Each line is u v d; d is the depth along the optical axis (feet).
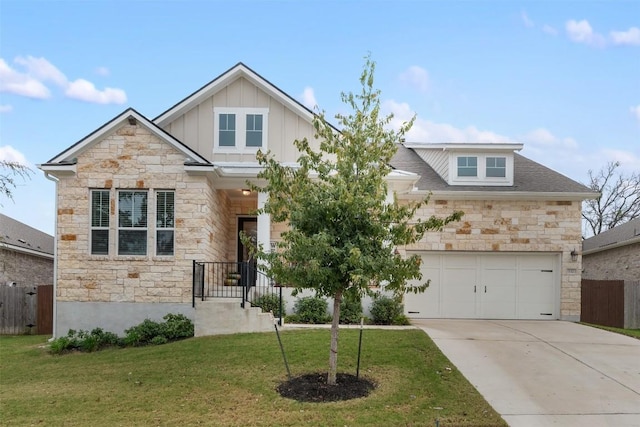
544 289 51.62
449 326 43.50
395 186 48.37
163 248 42.68
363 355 30.27
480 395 23.84
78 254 42.19
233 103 49.06
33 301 52.01
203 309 39.42
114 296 42.04
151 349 35.58
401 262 23.93
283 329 38.81
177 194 42.75
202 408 22.07
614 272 66.80
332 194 24.12
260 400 22.94
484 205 51.67
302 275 23.89
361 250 23.54
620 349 34.01
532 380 26.48
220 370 28.17
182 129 48.93
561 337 38.24
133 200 43.09
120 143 42.93
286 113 49.11
